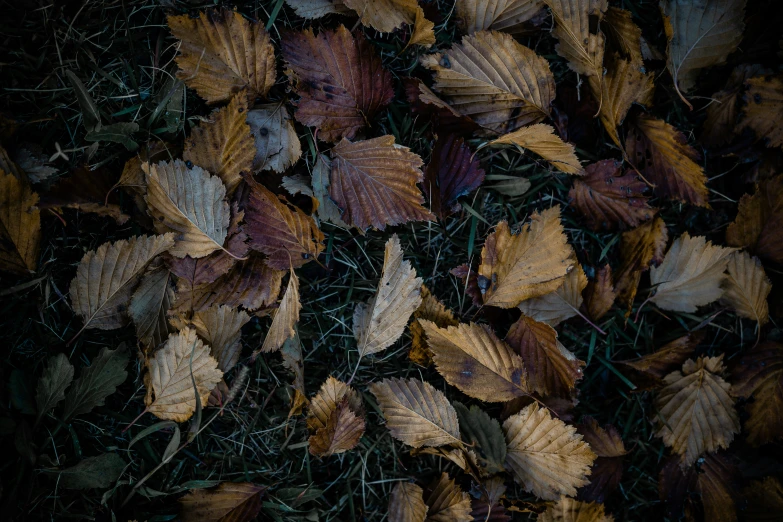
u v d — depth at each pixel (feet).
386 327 1.86
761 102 2.00
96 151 1.84
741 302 2.02
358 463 1.94
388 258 1.85
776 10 2.01
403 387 1.88
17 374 1.80
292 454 1.93
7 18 1.83
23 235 1.78
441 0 1.96
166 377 1.82
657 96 2.05
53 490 1.82
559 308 1.96
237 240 1.82
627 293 1.99
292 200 1.88
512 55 1.90
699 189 1.97
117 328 1.83
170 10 1.88
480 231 1.99
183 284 1.82
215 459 1.90
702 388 2.00
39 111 1.85
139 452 1.87
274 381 1.92
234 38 1.81
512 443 1.92
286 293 1.82
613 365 2.03
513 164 2.00
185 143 1.81
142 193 1.83
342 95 1.86
